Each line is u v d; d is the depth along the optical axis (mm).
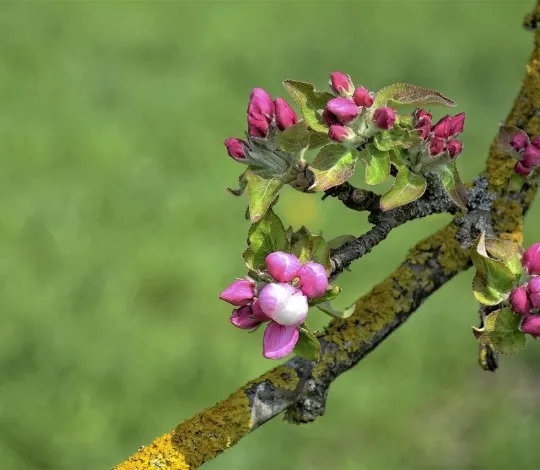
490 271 1853
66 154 8898
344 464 6066
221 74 10547
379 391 6438
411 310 2203
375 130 1810
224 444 2043
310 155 4402
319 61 10766
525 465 6074
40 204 8195
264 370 6496
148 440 6137
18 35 11633
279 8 12312
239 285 1779
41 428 6102
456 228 2223
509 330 1832
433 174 1975
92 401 6262
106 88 10297
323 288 1734
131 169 8672
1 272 7344
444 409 6422
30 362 6559
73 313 6969
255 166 1878
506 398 6457
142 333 6781
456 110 9414
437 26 11406
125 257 7504
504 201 2242
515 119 2320
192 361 6555
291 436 6188
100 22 12094
